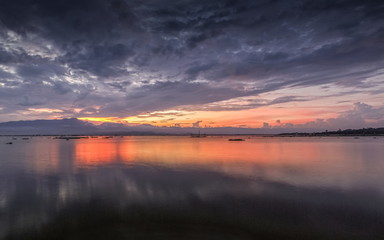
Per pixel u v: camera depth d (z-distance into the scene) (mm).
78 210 11547
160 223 9883
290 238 8578
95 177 19891
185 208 11648
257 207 11766
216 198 13367
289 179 18484
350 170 22656
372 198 13250
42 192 15031
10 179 19328
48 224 9898
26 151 50844
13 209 11797
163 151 48938
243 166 25797
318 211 11195
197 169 23906
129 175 20719
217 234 8836
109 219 10359
